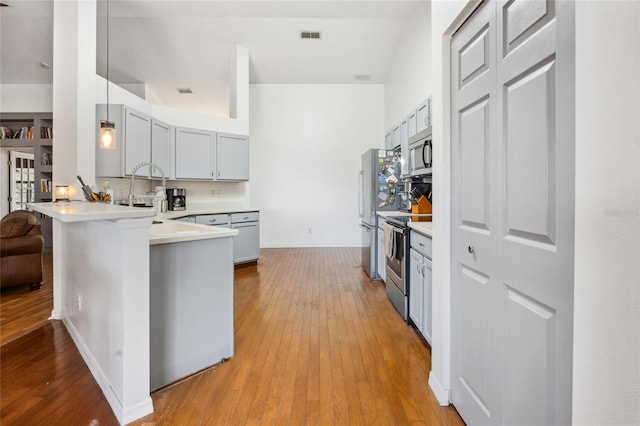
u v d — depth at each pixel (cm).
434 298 170
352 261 493
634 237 58
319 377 182
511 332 110
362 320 265
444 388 158
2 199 557
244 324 256
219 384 175
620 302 61
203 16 373
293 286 363
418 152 292
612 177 63
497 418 118
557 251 88
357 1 354
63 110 266
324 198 610
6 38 402
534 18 97
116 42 441
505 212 113
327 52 489
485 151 125
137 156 357
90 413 152
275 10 361
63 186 258
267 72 555
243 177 493
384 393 167
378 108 606
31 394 167
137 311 150
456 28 149
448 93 157
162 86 591
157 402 160
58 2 268
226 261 201
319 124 606
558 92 88
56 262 264
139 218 150
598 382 66
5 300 311
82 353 207
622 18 61
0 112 539
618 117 62
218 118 469
